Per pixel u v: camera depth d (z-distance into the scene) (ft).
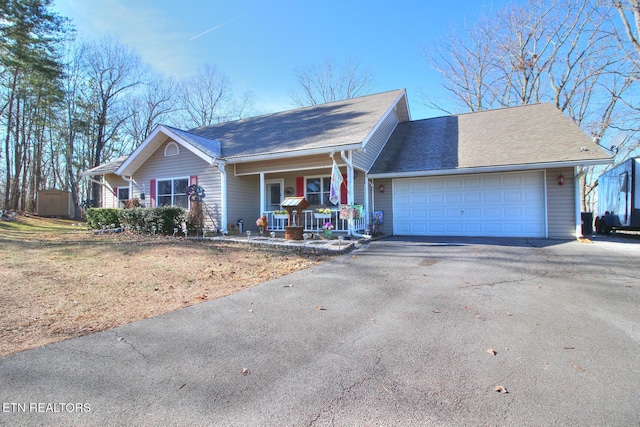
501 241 32.81
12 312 12.89
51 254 24.63
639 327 11.19
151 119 102.37
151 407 7.02
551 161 32.27
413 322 11.88
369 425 6.42
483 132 42.78
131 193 46.34
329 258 24.91
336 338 10.60
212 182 40.40
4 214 55.62
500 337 10.50
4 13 50.19
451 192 39.45
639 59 51.72
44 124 72.54
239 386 7.83
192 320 12.30
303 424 6.47
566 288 16.10
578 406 6.93
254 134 45.50
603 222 43.68
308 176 43.32
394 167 39.40
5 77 68.28
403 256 25.30
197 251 26.35
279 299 14.92
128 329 11.42
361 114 42.47
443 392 7.52
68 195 70.28
